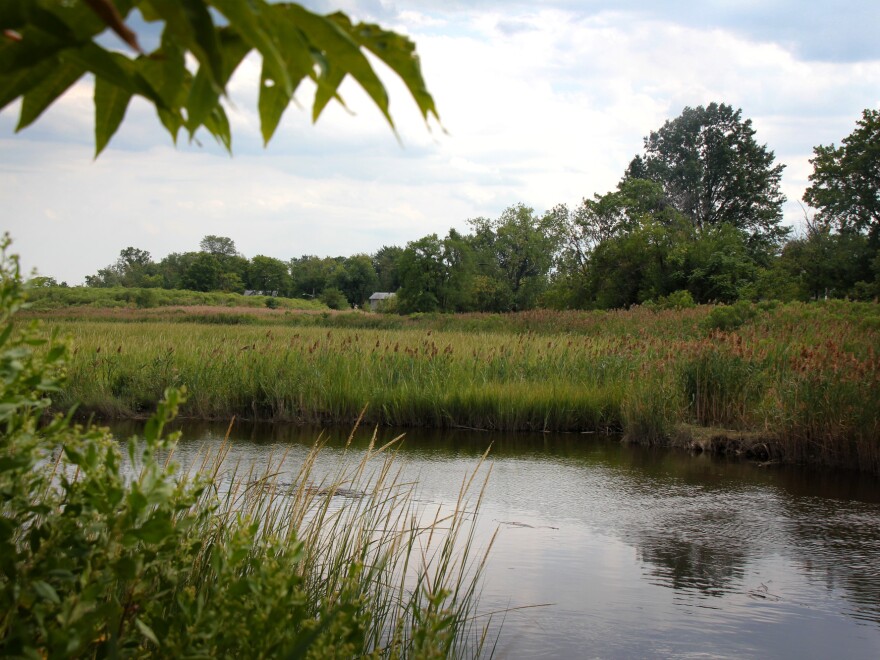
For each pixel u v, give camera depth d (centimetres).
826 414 1089
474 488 861
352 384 1437
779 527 754
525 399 1375
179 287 12606
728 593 572
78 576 170
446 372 1498
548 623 492
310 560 383
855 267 4419
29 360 179
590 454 1132
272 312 5975
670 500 855
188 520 184
